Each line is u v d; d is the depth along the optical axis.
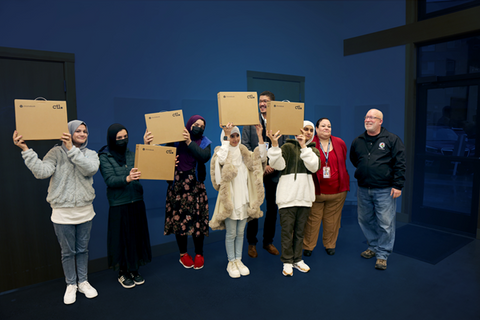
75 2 2.52
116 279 2.59
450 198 3.69
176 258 3.00
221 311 2.10
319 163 2.51
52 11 2.42
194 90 3.22
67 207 2.15
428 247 3.16
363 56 4.38
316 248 3.18
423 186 3.93
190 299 2.26
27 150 1.98
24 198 2.44
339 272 2.64
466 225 3.56
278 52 3.90
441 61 3.69
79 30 2.55
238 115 2.37
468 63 3.47
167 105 3.06
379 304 2.16
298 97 4.16
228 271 2.62
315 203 2.87
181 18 3.10
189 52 3.17
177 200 2.59
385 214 2.68
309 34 4.21
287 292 2.33
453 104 3.60
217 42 3.36
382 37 4.12
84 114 2.62
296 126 2.40
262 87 3.78
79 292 2.38
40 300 2.28
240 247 2.65
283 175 2.55
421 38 3.73
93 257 2.74
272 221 3.01
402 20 3.93
